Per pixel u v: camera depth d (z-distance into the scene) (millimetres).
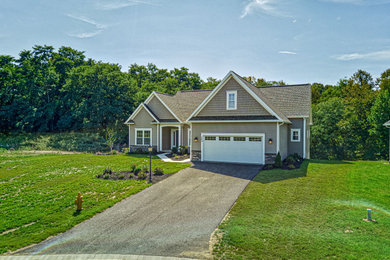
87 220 8445
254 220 7836
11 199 10484
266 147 16656
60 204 9844
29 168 16812
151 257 6000
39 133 37156
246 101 17359
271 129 16469
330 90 48094
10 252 6480
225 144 17922
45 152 27297
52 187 12109
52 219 8484
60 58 44281
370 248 5984
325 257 5660
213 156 18312
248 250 6070
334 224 7371
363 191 10625
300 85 23625
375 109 30156
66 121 36781
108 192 11258
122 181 12984
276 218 7930
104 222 8242
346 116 33875
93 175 14375
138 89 41000
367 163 17547
